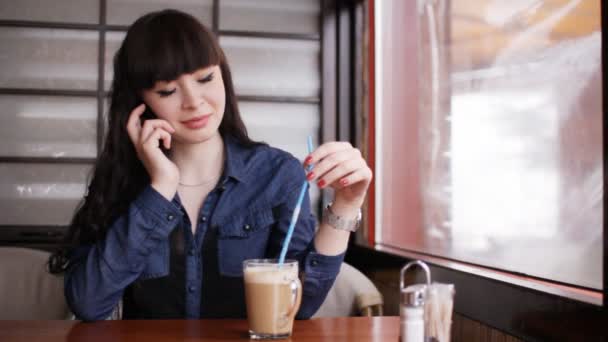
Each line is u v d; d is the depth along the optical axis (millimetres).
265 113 3188
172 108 1316
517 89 1675
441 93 2154
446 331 949
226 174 1460
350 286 2051
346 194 1272
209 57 1296
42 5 3092
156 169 1334
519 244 1659
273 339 1136
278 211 1474
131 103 1452
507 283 1530
